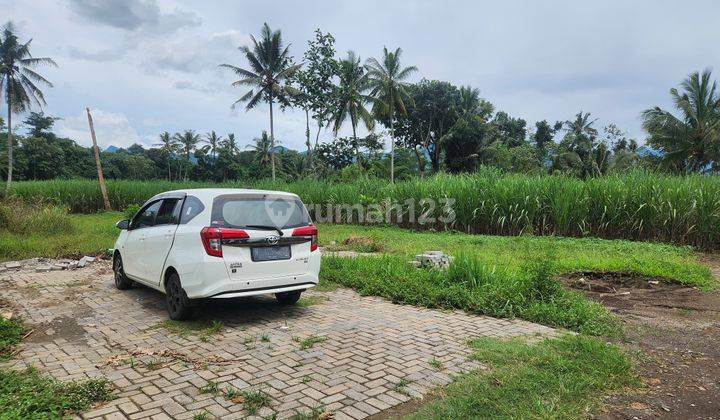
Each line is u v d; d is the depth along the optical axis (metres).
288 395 3.60
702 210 12.01
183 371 4.09
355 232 16.38
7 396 3.32
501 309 6.04
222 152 74.12
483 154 44.59
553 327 5.45
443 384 3.79
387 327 5.45
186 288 5.42
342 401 3.50
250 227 5.50
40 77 40.38
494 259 9.59
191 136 79.81
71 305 6.53
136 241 6.77
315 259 6.01
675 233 12.66
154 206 6.77
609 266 8.70
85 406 3.34
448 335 5.12
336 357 4.44
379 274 8.09
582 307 5.85
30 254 11.02
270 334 5.18
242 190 5.84
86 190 26.84
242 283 5.36
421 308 6.38
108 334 5.20
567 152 44.47
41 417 3.08
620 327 5.35
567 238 13.43
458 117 44.66
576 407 3.36
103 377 3.93
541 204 14.70
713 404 3.47
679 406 3.44
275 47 37.50
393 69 36.16
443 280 7.26
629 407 3.42
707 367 4.21
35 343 4.91
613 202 13.48
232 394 3.58
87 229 15.73
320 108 39.44
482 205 15.31
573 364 4.11
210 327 5.45
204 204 5.59
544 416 3.19
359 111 36.72
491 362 4.27
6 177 57.16
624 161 37.78
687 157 28.33
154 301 6.78
